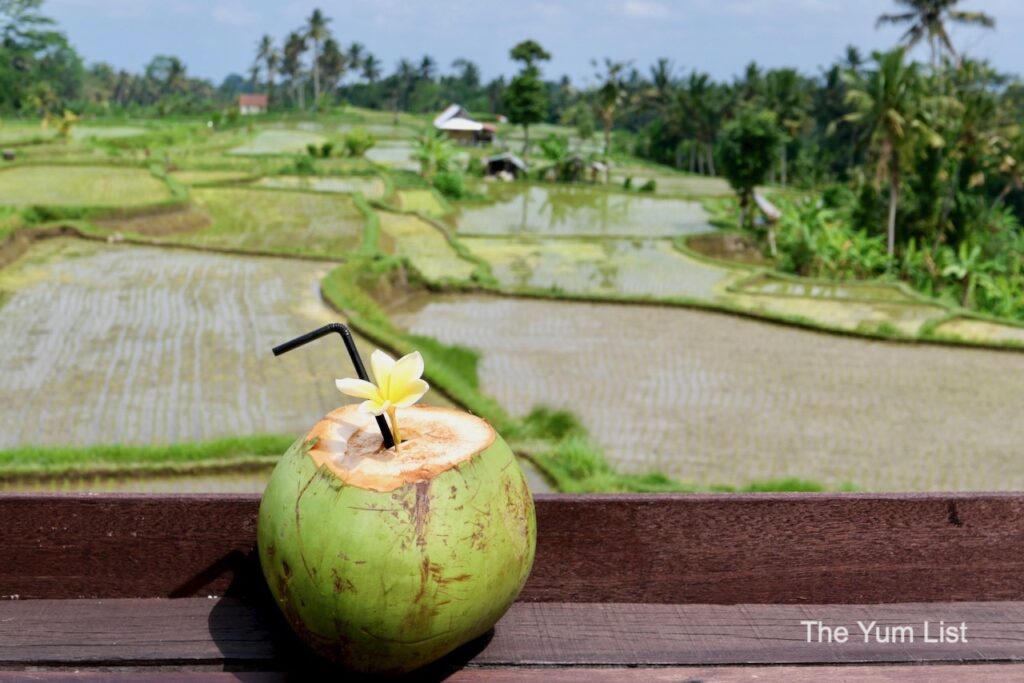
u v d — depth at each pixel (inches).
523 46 2832.2
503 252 1295.5
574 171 2458.2
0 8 3100.4
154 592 65.5
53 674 57.3
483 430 57.7
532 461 454.0
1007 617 67.1
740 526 66.9
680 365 676.7
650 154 3361.2
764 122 1689.2
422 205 1684.3
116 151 2043.6
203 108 4616.1
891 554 67.9
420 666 54.6
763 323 820.0
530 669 59.2
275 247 1082.1
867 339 774.5
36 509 63.5
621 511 66.1
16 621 62.1
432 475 51.5
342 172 1868.8
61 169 1530.5
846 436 542.3
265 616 63.7
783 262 1430.9
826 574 67.9
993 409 601.9
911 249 1433.3
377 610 50.2
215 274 842.2
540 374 642.2
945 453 521.0
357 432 56.9
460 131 3284.9
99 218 1085.8
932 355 733.3
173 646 60.1
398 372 53.9
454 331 764.6
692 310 860.0
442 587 50.4
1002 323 850.8
